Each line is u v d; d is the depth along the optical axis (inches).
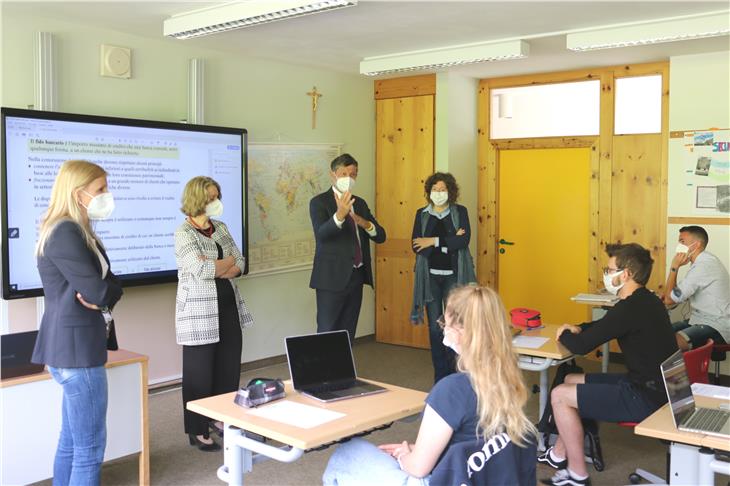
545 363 147.9
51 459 128.9
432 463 87.4
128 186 196.9
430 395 89.4
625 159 252.2
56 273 113.5
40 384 127.0
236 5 170.7
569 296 268.1
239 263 171.3
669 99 239.3
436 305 214.1
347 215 192.5
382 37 210.8
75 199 114.7
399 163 284.2
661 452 168.4
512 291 281.3
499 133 281.4
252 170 241.6
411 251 283.0
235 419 101.3
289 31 201.8
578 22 192.1
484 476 85.3
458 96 272.7
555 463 151.0
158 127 203.2
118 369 136.4
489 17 185.9
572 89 262.7
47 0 166.7
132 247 198.2
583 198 263.3
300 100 259.0
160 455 164.2
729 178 227.8
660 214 246.4
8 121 170.1
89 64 193.5
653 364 135.1
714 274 207.9
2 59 176.1
